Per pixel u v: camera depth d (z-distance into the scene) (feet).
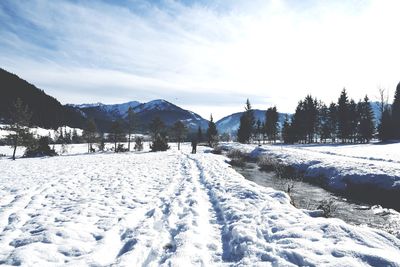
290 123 228.02
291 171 64.23
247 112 229.25
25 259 14.15
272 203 25.20
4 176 47.60
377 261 12.10
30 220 21.36
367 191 40.81
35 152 134.41
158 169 56.59
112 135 187.93
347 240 14.76
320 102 220.84
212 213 24.35
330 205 33.68
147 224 20.56
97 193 32.35
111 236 18.08
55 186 36.24
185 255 15.07
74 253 15.53
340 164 55.21
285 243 15.56
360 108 199.00
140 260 14.74
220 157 90.38
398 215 31.04
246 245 15.70
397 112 186.19
